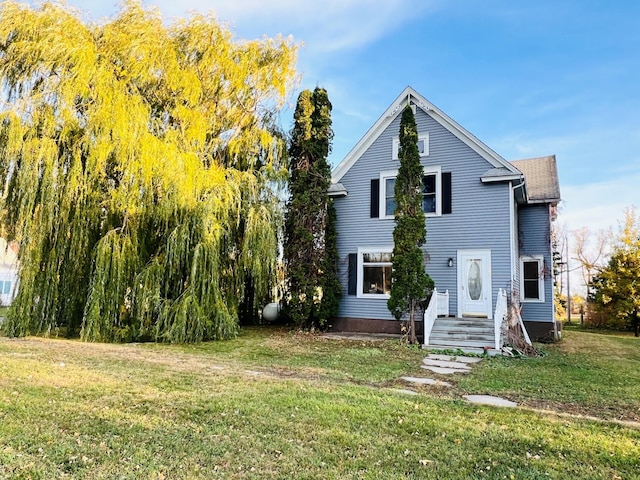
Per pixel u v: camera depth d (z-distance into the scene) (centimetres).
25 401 500
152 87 1241
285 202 1525
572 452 404
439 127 1500
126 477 321
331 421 469
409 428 456
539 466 368
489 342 1163
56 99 1064
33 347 923
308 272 1486
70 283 1116
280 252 1518
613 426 496
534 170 1789
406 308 1248
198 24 1366
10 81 1072
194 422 452
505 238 1361
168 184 1125
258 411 495
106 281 1095
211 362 855
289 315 1534
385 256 1523
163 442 393
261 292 1412
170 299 1175
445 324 1276
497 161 1401
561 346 1363
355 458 373
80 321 1146
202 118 1291
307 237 1467
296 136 1575
